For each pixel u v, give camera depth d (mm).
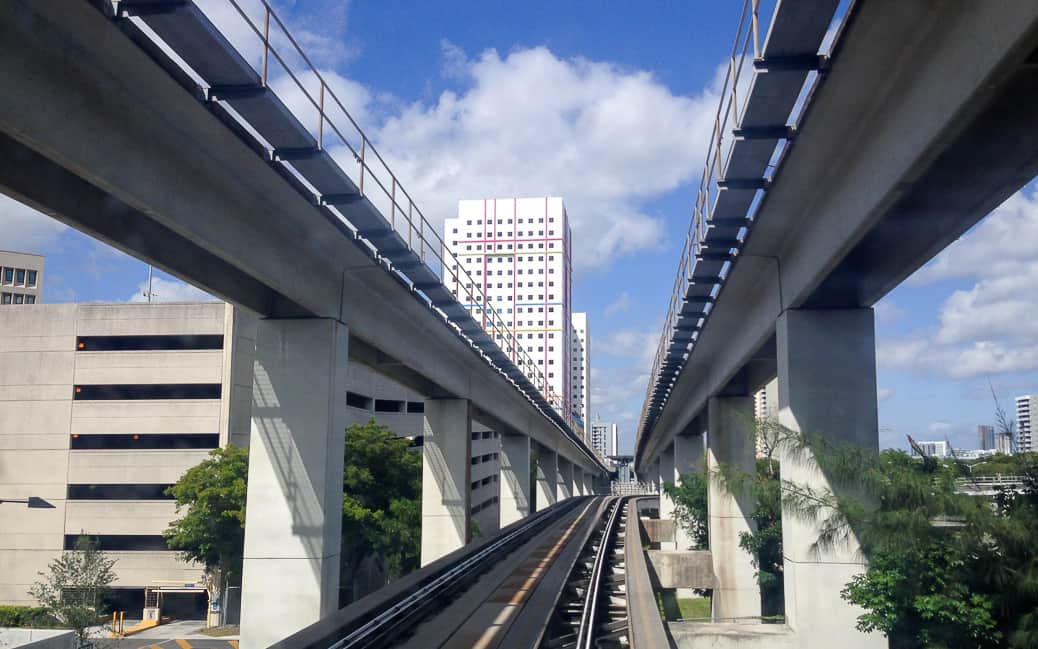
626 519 49000
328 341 18906
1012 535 10242
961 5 8258
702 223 18406
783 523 17031
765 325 20219
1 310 52562
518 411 51375
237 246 14477
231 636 44844
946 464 11609
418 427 64812
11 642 27000
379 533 36906
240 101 11508
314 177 14664
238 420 52156
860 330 17125
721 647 17141
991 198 11297
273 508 18219
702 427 51500
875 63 9898
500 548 29094
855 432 16750
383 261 20031
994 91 7988
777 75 10586
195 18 9477
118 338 52531
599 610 17547
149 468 50969
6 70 8797
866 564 15703
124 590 51156
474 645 13312
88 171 10305
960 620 10930
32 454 51406
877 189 11312
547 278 170875
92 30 9273
